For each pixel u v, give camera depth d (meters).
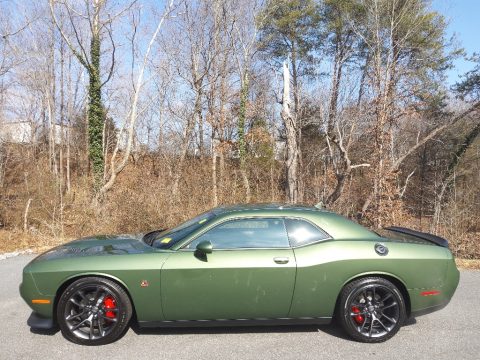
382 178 12.75
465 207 11.34
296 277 3.84
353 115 15.83
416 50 19.89
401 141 20.98
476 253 9.43
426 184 19.48
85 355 3.59
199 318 3.86
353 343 3.88
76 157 29.53
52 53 24.91
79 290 3.79
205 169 14.70
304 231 4.06
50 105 24.50
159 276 3.78
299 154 16.50
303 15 26.78
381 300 3.98
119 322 3.79
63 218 11.35
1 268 6.98
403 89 15.11
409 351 3.71
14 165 19.72
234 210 4.20
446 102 22.14
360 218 13.34
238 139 19.91
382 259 3.93
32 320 3.91
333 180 15.81
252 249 3.92
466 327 4.29
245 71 22.06
